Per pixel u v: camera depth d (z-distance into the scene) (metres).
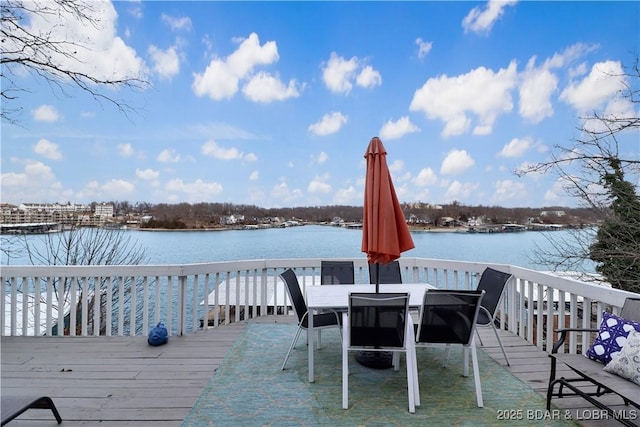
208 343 3.85
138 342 3.87
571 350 3.34
